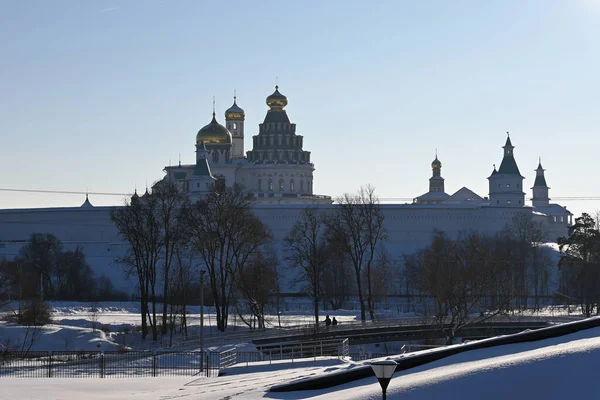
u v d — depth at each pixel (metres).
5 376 84.62
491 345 61.41
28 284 188.88
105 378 82.00
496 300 155.62
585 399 50.50
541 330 61.91
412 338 130.25
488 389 52.03
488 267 153.75
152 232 144.00
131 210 146.12
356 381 59.75
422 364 60.25
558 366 53.28
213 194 160.50
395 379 56.31
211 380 77.06
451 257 159.50
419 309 196.75
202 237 147.75
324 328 127.06
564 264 190.88
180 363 97.62
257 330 131.75
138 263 137.25
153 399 63.81
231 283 144.75
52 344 120.50
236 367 86.12
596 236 183.50
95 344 119.44
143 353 105.38
